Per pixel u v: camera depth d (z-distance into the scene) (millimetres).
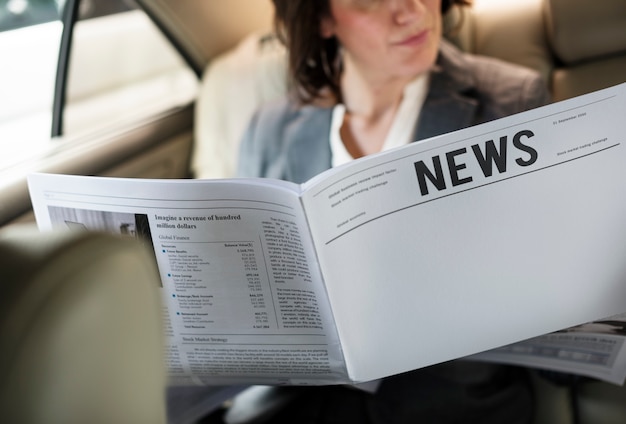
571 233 722
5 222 1069
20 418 425
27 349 414
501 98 1172
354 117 1249
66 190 748
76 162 1265
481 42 1405
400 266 709
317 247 691
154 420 501
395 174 688
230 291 748
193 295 758
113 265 446
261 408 932
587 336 788
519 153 696
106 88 1666
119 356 459
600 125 698
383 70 1182
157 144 1492
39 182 758
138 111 1587
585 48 1324
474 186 698
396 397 928
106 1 1513
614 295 745
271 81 1466
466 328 742
